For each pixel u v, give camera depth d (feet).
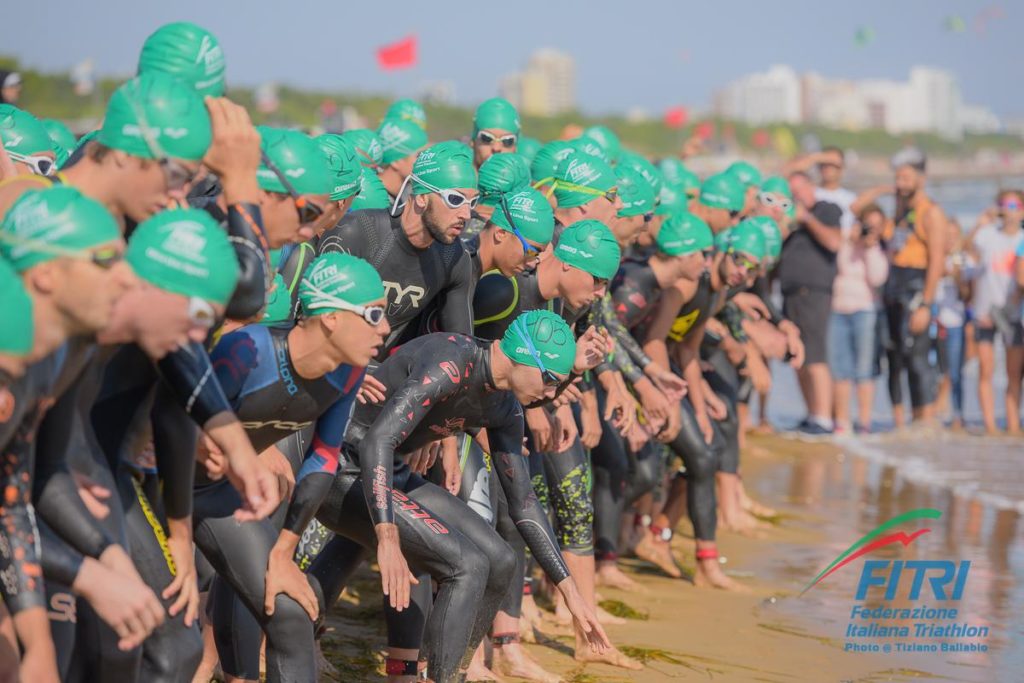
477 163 32.78
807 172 57.36
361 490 19.48
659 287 28.55
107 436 15.56
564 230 23.61
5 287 12.25
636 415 29.84
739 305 38.04
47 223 12.71
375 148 31.04
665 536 33.12
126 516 15.53
